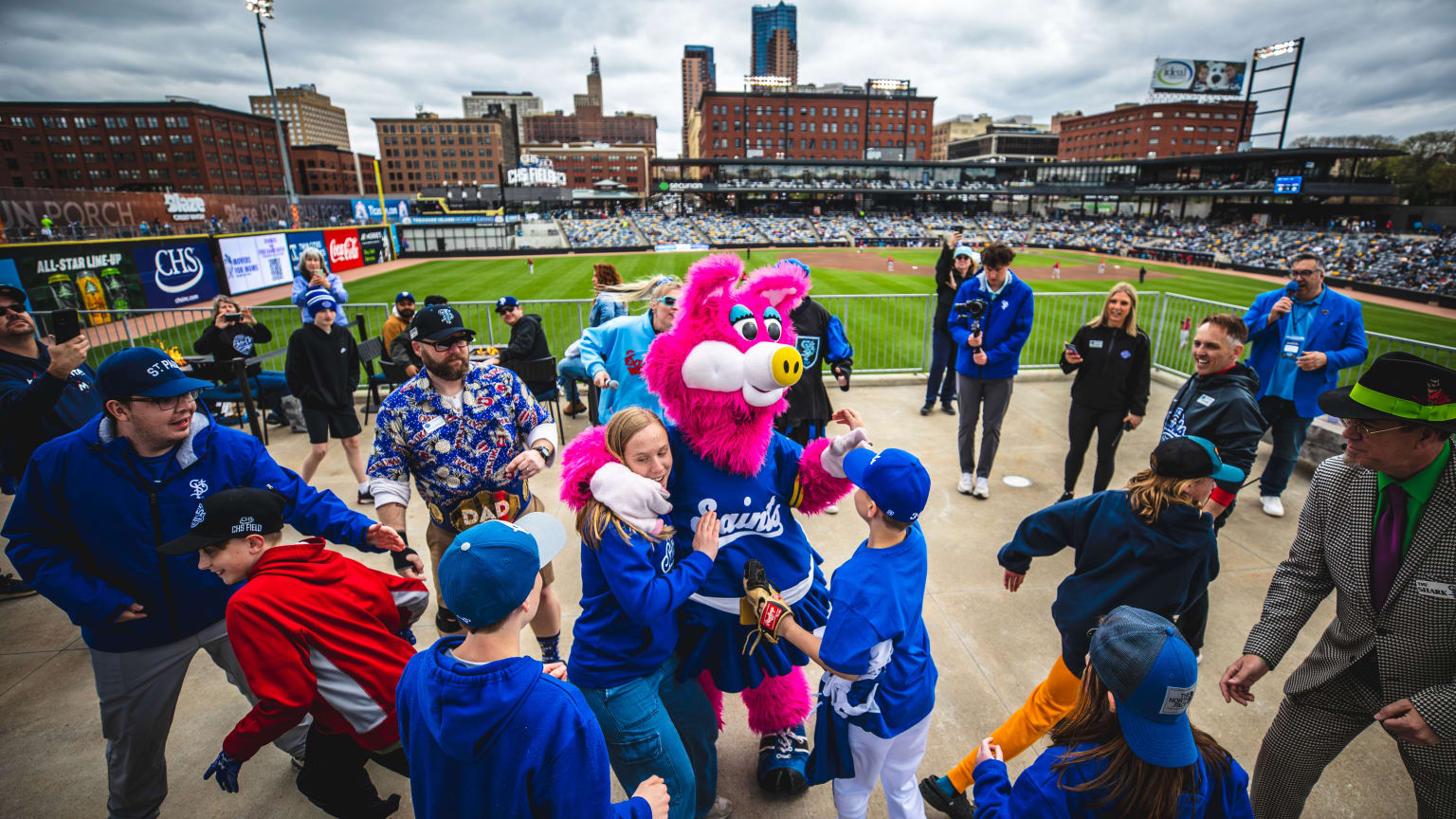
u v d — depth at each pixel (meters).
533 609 1.54
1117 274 38.44
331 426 5.16
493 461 3.12
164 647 2.34
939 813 2.64
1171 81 104.75
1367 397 1.89
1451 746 1.88
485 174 132.88
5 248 16.72
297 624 1.93
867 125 103.50
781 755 2.69
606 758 1.51
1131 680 1.36
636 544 1.95
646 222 73.12
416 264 44.22
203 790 2.69
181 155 96.38
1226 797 1.53
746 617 2.20
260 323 6.84
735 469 2.30
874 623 1.87
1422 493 1.91
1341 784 2.72
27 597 4.09
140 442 2.19
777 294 2.44
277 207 44.03
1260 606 3.95
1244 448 3.36
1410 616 1.96
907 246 60.41
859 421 2.35
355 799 2.25
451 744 1.35
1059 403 7.96
